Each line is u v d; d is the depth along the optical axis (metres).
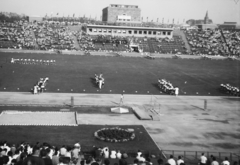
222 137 46.44
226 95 80.19
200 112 61.47
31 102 63.16
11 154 26.34
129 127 49.25
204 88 87.06
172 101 70.50
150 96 74.88
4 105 59.69
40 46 162.88
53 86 80.12
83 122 50.84
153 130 48.53
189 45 190.12
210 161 32.62
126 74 102.00
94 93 75.06
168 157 37.00
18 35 172.50
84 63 123.50
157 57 162.00
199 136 46.53
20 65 109.25
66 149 32.41
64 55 148.12
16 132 43.91
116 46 177.25
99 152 33.94
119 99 70.06
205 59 162.75
